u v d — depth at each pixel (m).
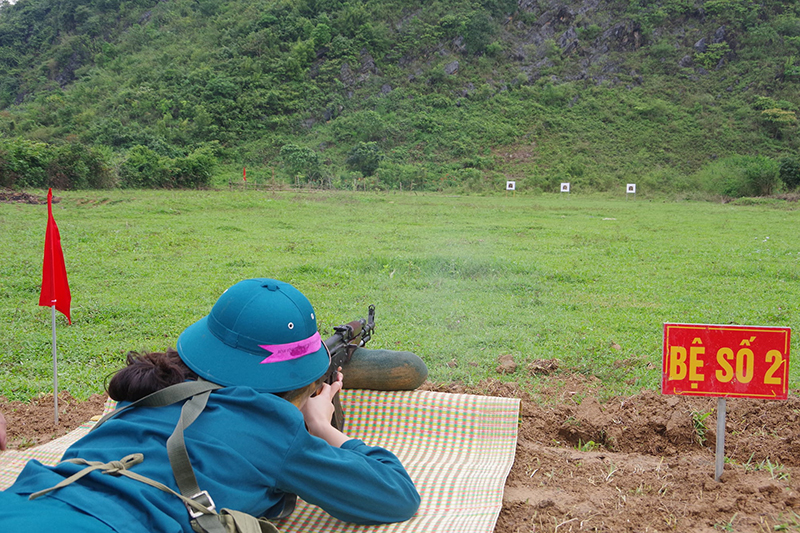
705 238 13.80
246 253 10.42
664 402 3.58
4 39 74.38
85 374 4.42
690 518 2.24
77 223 14.03
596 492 2.49
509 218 19.11
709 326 2.42
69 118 51.03
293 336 1.90
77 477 1.44
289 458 1.73
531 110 52.16
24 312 6.23
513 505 2.36
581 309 6.77
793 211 22.95
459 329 5.82
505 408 2.89
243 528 1.51
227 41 60.66
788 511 2.25
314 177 41.22
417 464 2.67
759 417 3.32
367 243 12.04
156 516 1.42
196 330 1.97
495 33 59.69
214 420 1.70
